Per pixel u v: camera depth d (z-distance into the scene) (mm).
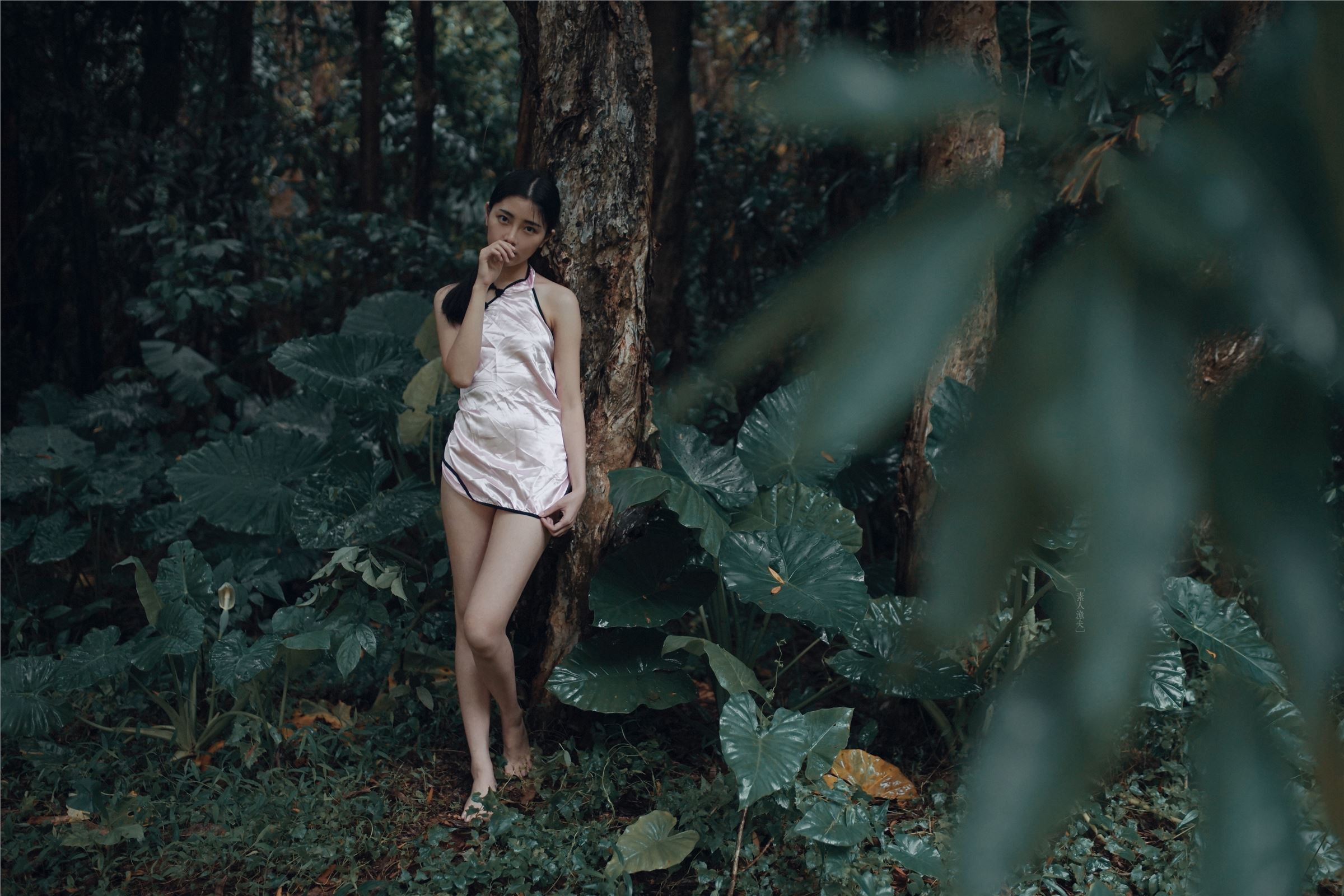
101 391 5684
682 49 5430
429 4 7031
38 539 4250
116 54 7066
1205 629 2375
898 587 3281
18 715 3246
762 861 2682
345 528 3588
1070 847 2637
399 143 7621
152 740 3510
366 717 3584
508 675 2994
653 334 5539
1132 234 309
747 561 3037
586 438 3273
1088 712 271
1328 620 267
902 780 2945
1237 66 330
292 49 7910
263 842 2916
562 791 2963
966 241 319
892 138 349
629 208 3180
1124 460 277
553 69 3111
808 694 3607
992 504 281
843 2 5113
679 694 3115
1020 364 298
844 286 315
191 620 3336
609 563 3199
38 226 6719
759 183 6242
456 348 2875
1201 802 281
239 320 6652
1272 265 292
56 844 2891
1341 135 299
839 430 291
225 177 6645
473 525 2957
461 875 2646
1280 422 279
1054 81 2408
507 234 2826
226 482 4164
